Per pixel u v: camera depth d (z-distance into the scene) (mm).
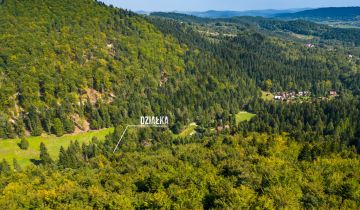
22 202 72125
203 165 88062
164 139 149625
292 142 110250
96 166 117000
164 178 76500
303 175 76750
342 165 85375
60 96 165000
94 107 171375
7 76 162125
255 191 67250
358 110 162875
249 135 125500
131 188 78500
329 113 162750
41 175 99375
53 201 71375
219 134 142875
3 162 117062
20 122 148000
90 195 72688
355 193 66562
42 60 173500
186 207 60281
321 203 63062
